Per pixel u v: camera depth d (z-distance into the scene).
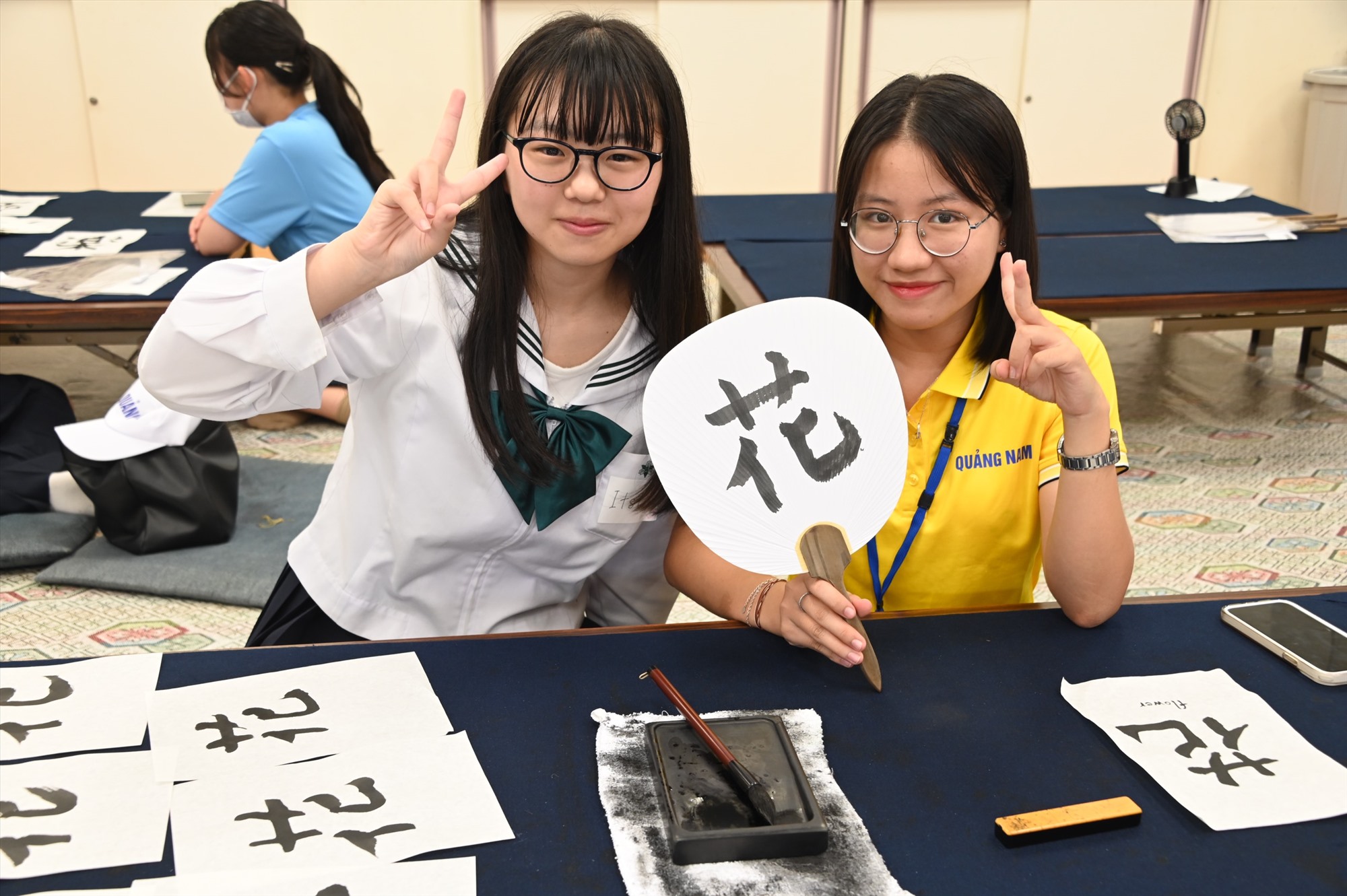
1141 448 3.76
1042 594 2.93
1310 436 3.86
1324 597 1.44
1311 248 3.79
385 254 1.22
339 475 1.61
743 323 1.23
